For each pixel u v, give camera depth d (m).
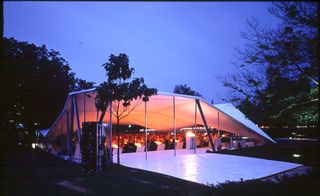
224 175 11.71
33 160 17.59
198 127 33.41
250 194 5.68
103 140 12.68
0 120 29.62
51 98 37.16
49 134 30.91
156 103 19.53
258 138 23.78
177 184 9.70
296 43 9.48
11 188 8.35
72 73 40.69
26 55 35.66
